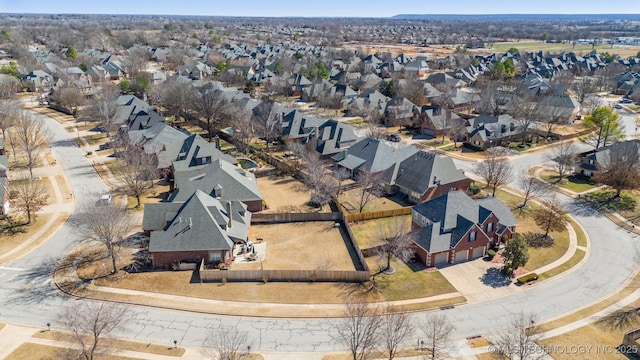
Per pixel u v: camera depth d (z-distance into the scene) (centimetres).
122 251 6806
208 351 4884
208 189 7925
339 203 8288
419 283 6128
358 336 4509
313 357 4822
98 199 8619
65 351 4803
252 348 4931
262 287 6012
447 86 18012
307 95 17575
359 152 9912
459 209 6894
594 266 6550
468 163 10919
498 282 6159
